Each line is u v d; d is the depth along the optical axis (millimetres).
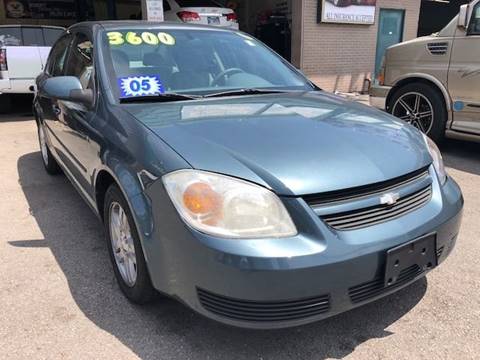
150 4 8719
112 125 2748
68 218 4020
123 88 3021
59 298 2809
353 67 12102
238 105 2910
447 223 2441
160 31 3547
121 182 2432
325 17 11016
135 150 2422
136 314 2643
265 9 13445
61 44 4562
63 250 3430
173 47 3447
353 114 2904
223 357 2320
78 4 15289
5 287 2932
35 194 4629
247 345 2404
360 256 2078
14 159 5922
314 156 2246
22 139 7039
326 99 3281
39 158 5961
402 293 2846
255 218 2035
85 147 3107
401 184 2359
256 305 2018
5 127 7949
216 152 2219
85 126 3092
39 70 8500
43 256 3336
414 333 2492
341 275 2055
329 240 2045
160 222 2176
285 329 2521
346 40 11703
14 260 3279
